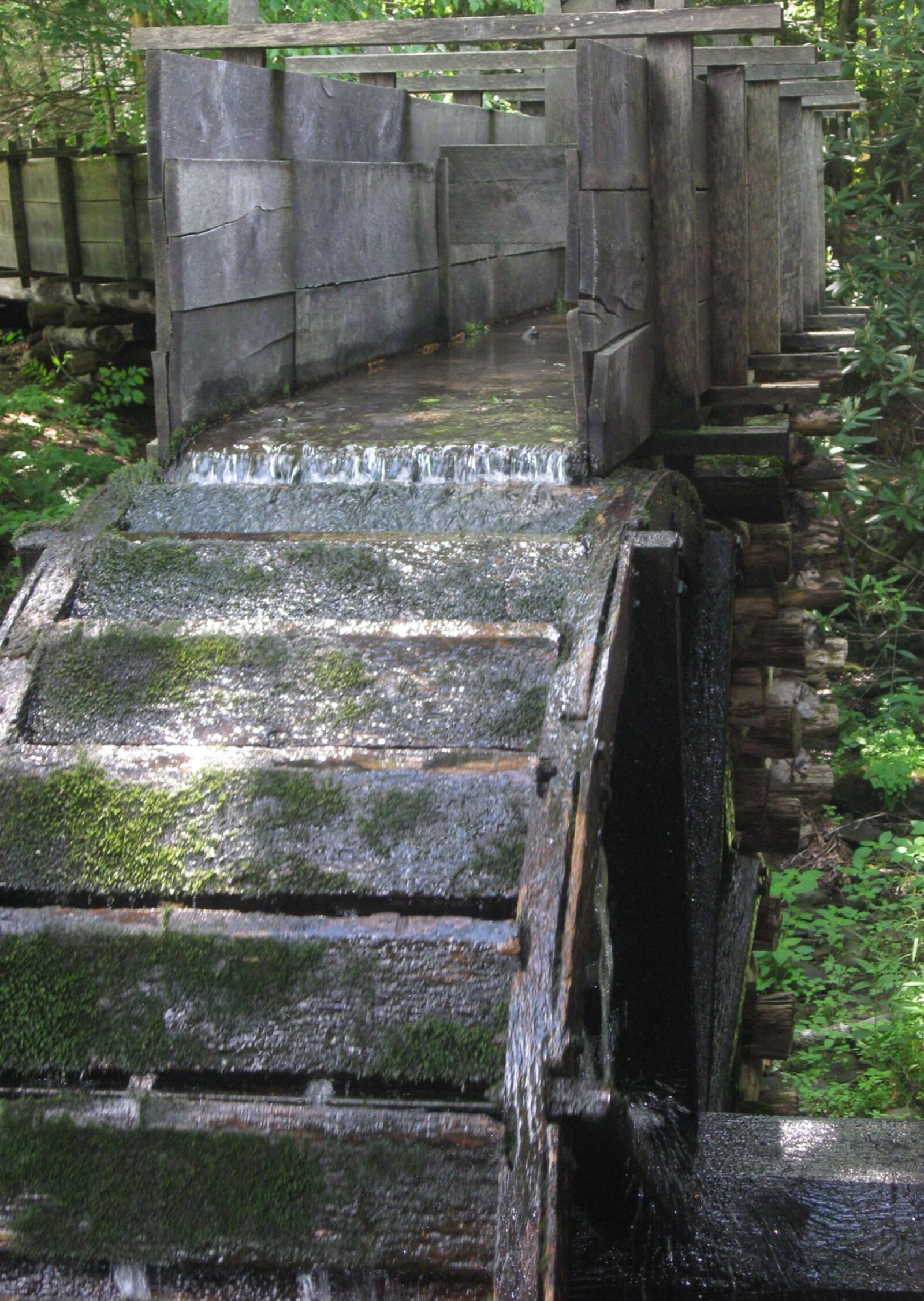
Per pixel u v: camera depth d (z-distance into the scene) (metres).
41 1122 2.54
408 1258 2.37
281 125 4.61
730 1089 4.91
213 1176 2.46
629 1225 3.26
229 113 4.21
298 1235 2.40
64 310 9.70
